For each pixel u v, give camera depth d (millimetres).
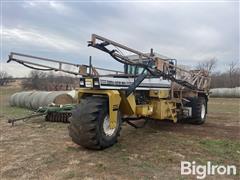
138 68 6750
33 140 5949
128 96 5578
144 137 6359
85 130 4711
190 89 8758
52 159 4512
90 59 5473
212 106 17203
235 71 50000
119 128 5453
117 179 3668
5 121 8766
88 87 5055
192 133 7039
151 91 6801
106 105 5020
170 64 6922
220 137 6547
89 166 4172
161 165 4289
